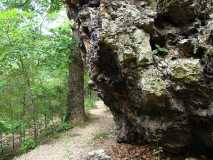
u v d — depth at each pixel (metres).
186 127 8.84
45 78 17.27
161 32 9.43
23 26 15.19
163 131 9.12
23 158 13.27
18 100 16.59
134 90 9.20
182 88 8.44
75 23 11.77
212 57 8.12
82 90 17.14
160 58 8.95
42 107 17.02
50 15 16.67
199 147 9.17
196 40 8.72
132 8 9.35
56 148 13.59
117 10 9.27
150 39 9.34
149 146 10.35
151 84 8.59
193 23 9.03
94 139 13.59
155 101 8.70
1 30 14.65
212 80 8.16
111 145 11.73
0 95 16.48
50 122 18.20
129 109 9.98
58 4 17.20
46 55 15.78
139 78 8.83
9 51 14.73
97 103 24.61
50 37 16.30
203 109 8.40
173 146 9.29
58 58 16.38
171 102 8.63
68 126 16.19
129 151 10.53
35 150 13.90
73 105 17.02
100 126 15.98
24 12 14.93
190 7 8.89
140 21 9.09
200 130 8.76
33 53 15.11
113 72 9.75
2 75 16.44
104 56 9.46
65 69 17.97
